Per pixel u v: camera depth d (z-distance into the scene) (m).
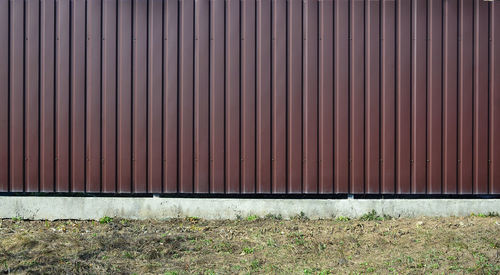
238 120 7.61
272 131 7.61
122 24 7.66
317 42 7.58
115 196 8.30
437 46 7.60
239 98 7.61
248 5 7.61
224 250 6.36
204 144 7.63
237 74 7.60
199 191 7.63
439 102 7.59
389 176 7.59
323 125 7.58
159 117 7.64
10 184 7.78
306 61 7.59
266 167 7.60
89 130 7.70
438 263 5.75
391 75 7.57
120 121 7.68
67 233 7.12
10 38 7.76
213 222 7.61
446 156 7.61
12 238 6.83
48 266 5.59
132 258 6.05
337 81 7.59
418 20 7.58
